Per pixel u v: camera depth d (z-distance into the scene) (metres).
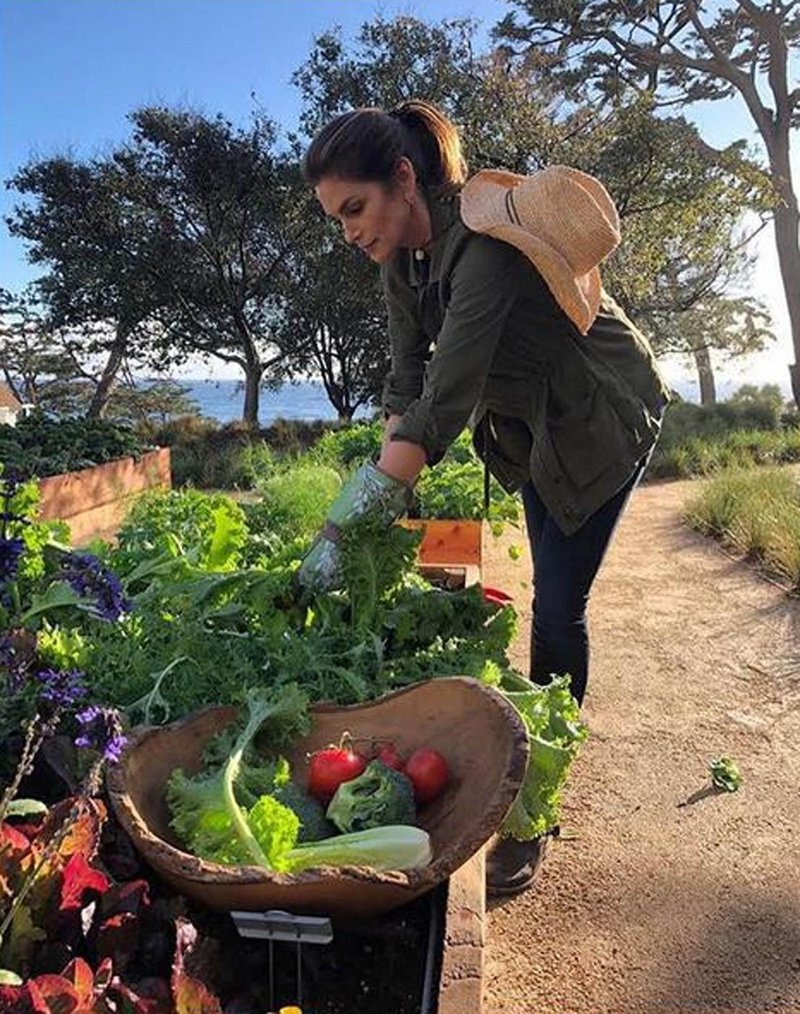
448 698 2.05
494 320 2.18
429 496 5.05
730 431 16.81
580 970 2.32
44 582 2.63
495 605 2.78
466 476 5.25
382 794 1.85
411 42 17.86
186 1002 1.31
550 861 2.80
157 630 2.44
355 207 2.23
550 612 2.66
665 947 2.41
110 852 1.75
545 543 2.67
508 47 21.58
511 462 2.71
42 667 2.21
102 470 8.69
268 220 19.30
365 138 2.19
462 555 4.72
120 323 20.33
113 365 24.56
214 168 18.80
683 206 17.75
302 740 2.12
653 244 18.14
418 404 2.23
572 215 2.20
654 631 5.25
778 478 9.30
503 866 2.62
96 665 2.26
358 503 2.31
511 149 16.58
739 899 2.62
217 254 19.61
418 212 2.29
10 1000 1.18
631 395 2.49
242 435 17.33
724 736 3.77
